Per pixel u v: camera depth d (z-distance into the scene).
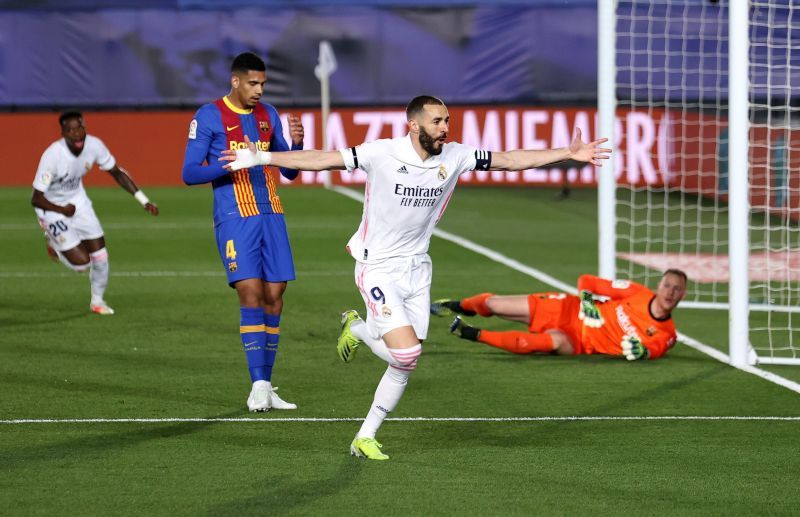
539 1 81.62
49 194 36.31
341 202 68.81
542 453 21.91
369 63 81.62
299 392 27.02
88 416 24.41
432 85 81.62
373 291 21.41
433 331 35.09
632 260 48.34
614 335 30.98
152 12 81.31
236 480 19.92
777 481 20.17
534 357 31.41
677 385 28.14
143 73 81.75
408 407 25.62
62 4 81.00
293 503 18.70
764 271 50.12
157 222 61.03
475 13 80.81
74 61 81.19
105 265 37.00
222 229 25.08
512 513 18.31
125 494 19.09
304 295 41.28
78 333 33.88
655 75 77.31
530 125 79.50
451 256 51.03
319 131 80.94
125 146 79.69
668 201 74.06
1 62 80.81
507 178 80.88
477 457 21.56
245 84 24.88
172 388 27.16
